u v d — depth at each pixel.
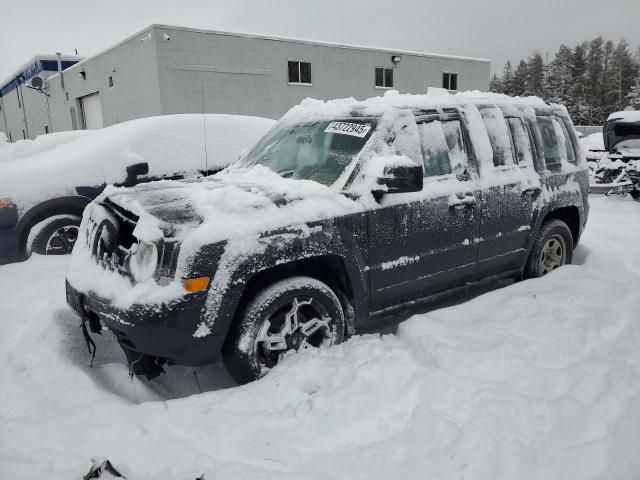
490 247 4.40
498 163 4.56
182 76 18.38
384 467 2.40
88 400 3.09
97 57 22.14
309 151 4.05
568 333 3.60
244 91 19.81
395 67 24.03
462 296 4.56
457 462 2.39
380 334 4.18
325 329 3.48
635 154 11.09
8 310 4.23
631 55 88.94
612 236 7.29
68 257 5.62
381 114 3.90
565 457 2.43
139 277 3.05
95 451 2.56
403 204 3.74
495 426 2.59
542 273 5.06
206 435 2.70
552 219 5.21
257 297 3.21
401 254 3.79
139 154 6.18
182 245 2.95
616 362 3.14
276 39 20.27
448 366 3.22
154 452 2.55
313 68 21.48
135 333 2.89
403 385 3.02
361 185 3.63
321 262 3.60
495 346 3.41
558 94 81.19
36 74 31.78
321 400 2.91
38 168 5.81
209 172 6.55
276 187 3.60
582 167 5.48
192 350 3.00
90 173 5.94
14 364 3.42
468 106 4.45
